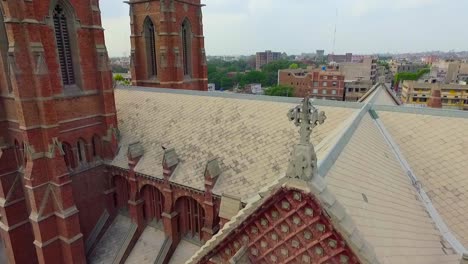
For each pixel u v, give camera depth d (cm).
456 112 2905
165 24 5441
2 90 3616
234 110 3775
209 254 1659
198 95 4294
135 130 4219
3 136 3744
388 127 3053
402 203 2008
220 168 3247
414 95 15438
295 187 1248
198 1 6028
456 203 2355
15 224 3922
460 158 2598
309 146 1249
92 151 4012
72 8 3488
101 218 4191
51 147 3294
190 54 6097
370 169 2028
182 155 3588
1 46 3375
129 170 3797
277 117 3412
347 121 2694
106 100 3938
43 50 3123
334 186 1507
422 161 2678
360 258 1166
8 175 3816
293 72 16912
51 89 3234
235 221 1499
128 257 3806
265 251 1467
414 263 1477
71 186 3525
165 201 3550
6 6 2883
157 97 4641
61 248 3622
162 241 3747
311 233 1302
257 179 2991
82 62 3703
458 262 1762
